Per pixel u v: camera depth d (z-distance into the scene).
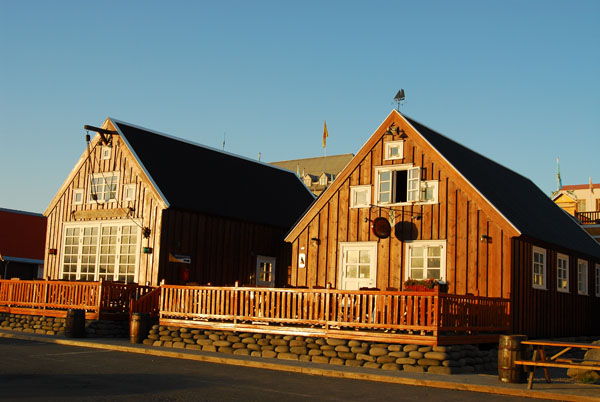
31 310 22.64
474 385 12.48
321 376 13.87
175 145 28.55
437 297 14.92
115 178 26.05
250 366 15.26
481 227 19.47
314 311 16.56
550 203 30.17
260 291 17.64
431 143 20.78
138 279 24.34
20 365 13.72
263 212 29.34
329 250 22.41
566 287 23.48
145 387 11.31
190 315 18.72
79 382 11.64
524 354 13.08
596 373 13.65
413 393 11.81
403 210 21.03
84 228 26.70
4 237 37.31
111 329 21.09
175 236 24.64
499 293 18.83
